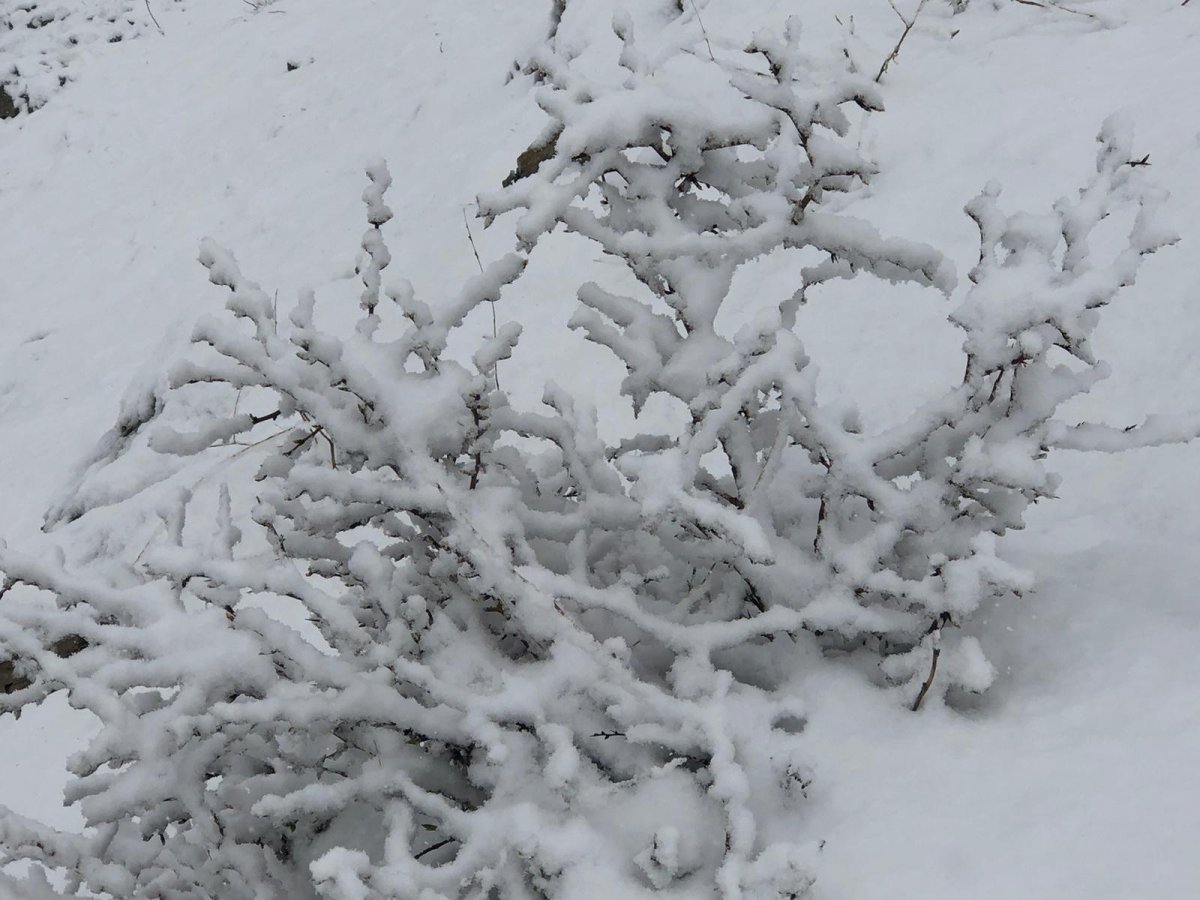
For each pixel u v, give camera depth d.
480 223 5.63
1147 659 2.64
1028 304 2.57
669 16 6.35
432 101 7.30
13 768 3.54
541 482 2.86
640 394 2.76
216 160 8.28
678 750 2.61
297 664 2.66
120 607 2.66
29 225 8.55
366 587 2.71
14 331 7.34
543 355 4.51
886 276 2.73
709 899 2.50
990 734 2.59
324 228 6.68
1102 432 2.63
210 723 2.60
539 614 2.68
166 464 5.01
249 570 2.62
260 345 2.67
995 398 2.68
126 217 8.12
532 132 6.07
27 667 2.64
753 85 2.64
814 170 2.67
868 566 2.68
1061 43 4.51
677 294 2.74
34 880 2.67
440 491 2.68
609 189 2.78
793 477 2.83
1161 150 3.63
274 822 2.67
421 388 2.71
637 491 2.59
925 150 4.23
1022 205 3.77
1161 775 2.49
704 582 2.80
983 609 2.77
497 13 7.91
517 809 2.57
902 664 2.65
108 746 2.59
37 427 6.06
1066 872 2.43
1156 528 2.98
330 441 2.73
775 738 2.63
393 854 2.55
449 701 2.62
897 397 3.49
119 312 7.07
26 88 10.06
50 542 4.79
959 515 2.70
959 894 2.44
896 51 4.66
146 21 10.77
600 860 2.54
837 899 2.46
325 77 8.49
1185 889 2.39
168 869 2.69
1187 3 4.46
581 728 2.67
